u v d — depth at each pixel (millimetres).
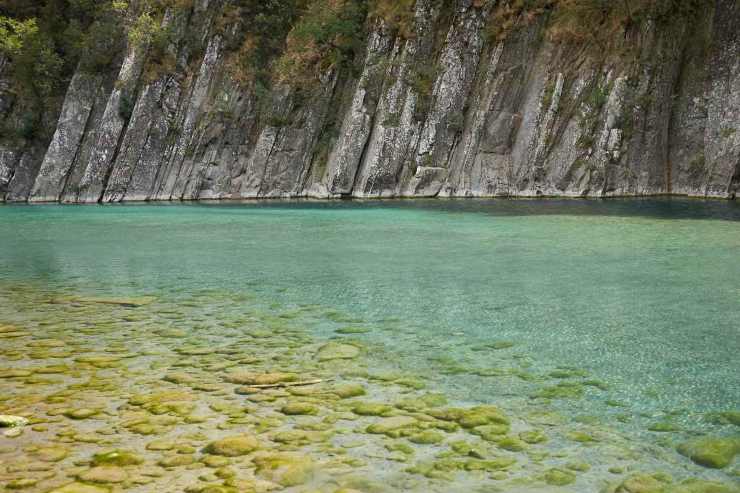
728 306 8312
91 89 43062
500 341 6965
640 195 33812
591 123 33844
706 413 4922
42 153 43719
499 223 20281
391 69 37531
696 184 33594
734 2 32719
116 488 3799
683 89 34469
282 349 6723
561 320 7793
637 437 4512
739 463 4094
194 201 38312
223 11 42188
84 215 27234
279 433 4613
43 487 3805
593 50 34469
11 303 9086
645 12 33688
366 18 39812
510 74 35875
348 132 37594
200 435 4578
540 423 4773
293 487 3824
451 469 4059
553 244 14828
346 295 9469
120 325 7789
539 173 34406
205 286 10289
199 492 3760
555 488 3805
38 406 5141
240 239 16938
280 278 10930
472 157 35812
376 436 4562
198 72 41625
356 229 19188
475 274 10992
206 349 6738
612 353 6457
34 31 42562
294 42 40844
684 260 12117
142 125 40594
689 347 6594
